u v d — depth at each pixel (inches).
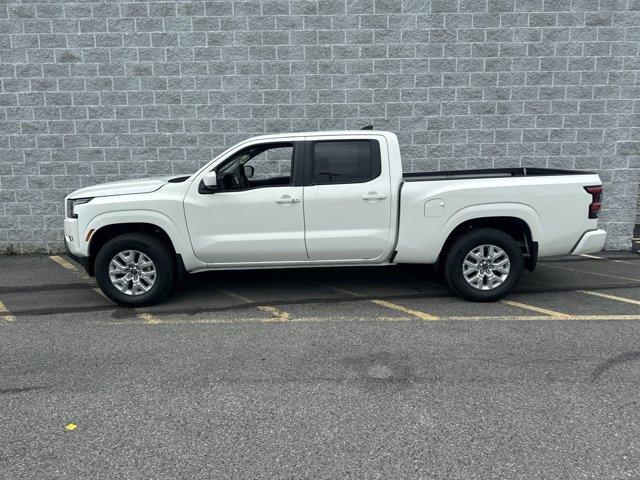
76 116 325.7
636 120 328.5
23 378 158.1
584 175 221.3
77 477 110.7
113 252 218.2
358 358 169.3
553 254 222.4
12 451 120.5
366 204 217.2
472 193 214.8
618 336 185.5
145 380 155.6
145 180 242.8
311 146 218.4
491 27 318.7
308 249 220.2
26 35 316.5
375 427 128.6
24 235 337.4
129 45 319.0
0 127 325.7
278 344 181.9
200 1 315.0
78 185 333.1
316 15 317.1
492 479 108.3
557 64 322.3
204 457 117.3
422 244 219.5
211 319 209.2
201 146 329.4
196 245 218.8
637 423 128.6
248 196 216.2
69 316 215.5
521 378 153.6
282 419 133.0
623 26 317.7
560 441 121.5
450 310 216.7
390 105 326.6
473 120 328.5
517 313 211.8
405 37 319.6
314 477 109.8
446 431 126.5
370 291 245.9
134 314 216.8
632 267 292.5
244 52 320.2
